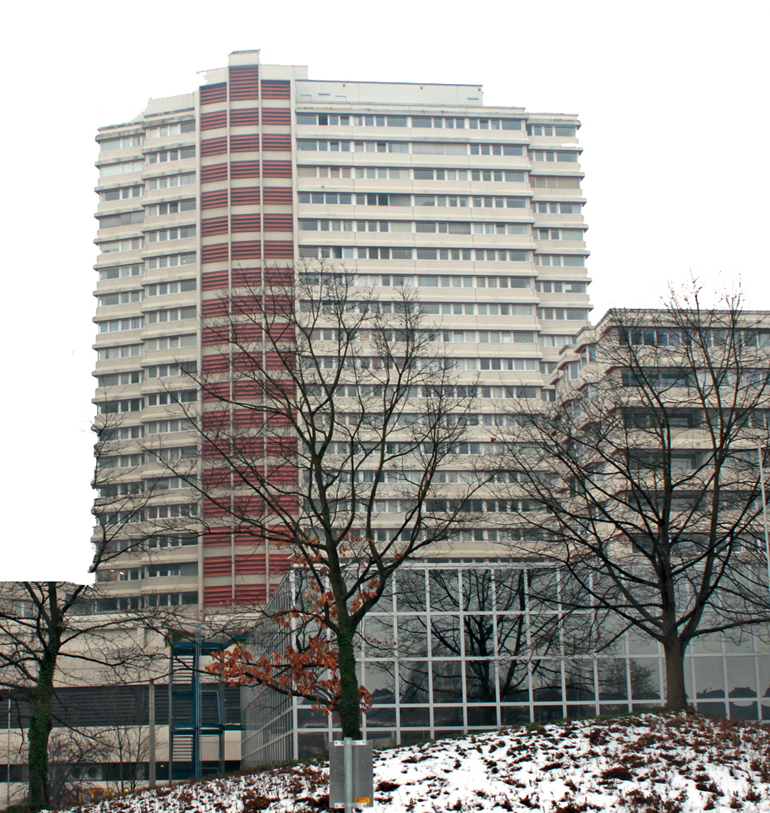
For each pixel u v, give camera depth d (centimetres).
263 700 4766
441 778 2080
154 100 11719
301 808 2003
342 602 2386
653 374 3359
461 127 11481
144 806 2616
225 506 2542
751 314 3691
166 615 3155
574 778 1959
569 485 3391
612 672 3678
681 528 3120
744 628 3641
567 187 11744
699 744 2170
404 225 11150
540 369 11100
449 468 8762
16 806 2705
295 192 11056
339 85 11575
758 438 3127
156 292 11225
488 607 3691
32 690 2862
